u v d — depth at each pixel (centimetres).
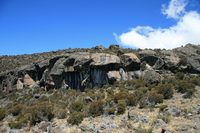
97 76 3447
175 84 2386
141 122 1155
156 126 1025
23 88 4678
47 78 4309
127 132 1012
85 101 2302
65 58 4178
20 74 4984
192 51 4362
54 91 3859
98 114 1666
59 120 1589
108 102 1942
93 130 1156
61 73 3941
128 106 1783
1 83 5450
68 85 3828
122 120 1328
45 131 1293
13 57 8238
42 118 1595
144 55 3756
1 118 1991
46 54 8088
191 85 2017
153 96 1722
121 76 3388
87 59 3547
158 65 3409
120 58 3675
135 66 3462
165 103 1638
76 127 1278
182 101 1562
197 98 1576
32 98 3562
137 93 2103
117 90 2845
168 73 3198
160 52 4166
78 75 3775
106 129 1125
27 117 1669
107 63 3369
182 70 3231
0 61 7569
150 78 2698
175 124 999
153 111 1416
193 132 830
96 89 3231
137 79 3195
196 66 3177
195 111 1195
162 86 2009
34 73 4978
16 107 2233
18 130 1386
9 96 4172
